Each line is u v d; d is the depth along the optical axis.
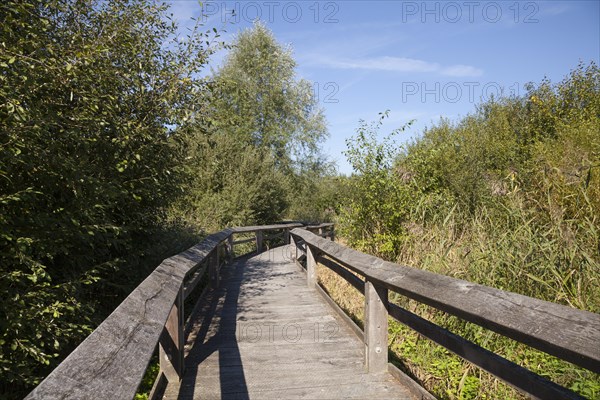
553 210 6.61
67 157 4.41
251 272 10.65
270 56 24.14
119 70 5.21
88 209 4.51
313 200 25.41
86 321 4.90
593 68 15.80
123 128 4.97
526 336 1.92
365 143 9.94
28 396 1.27
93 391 1.46
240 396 3.68
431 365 4.95
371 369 4.12
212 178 17.39
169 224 8.65
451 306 2.55
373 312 4.13
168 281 3.64
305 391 3.75
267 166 20.25
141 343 2.11
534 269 5.48
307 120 25.30
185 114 5.58
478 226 7.09
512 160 13.02
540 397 2.07
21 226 4.13
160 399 3.60
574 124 12.86
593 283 5.08
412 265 7.89
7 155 3.53
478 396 4.31
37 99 4.30
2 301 3.70
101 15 5.24
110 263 5.00
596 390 3.82
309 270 8.45
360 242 9.87
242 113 22.36
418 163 10.46
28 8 4.35
